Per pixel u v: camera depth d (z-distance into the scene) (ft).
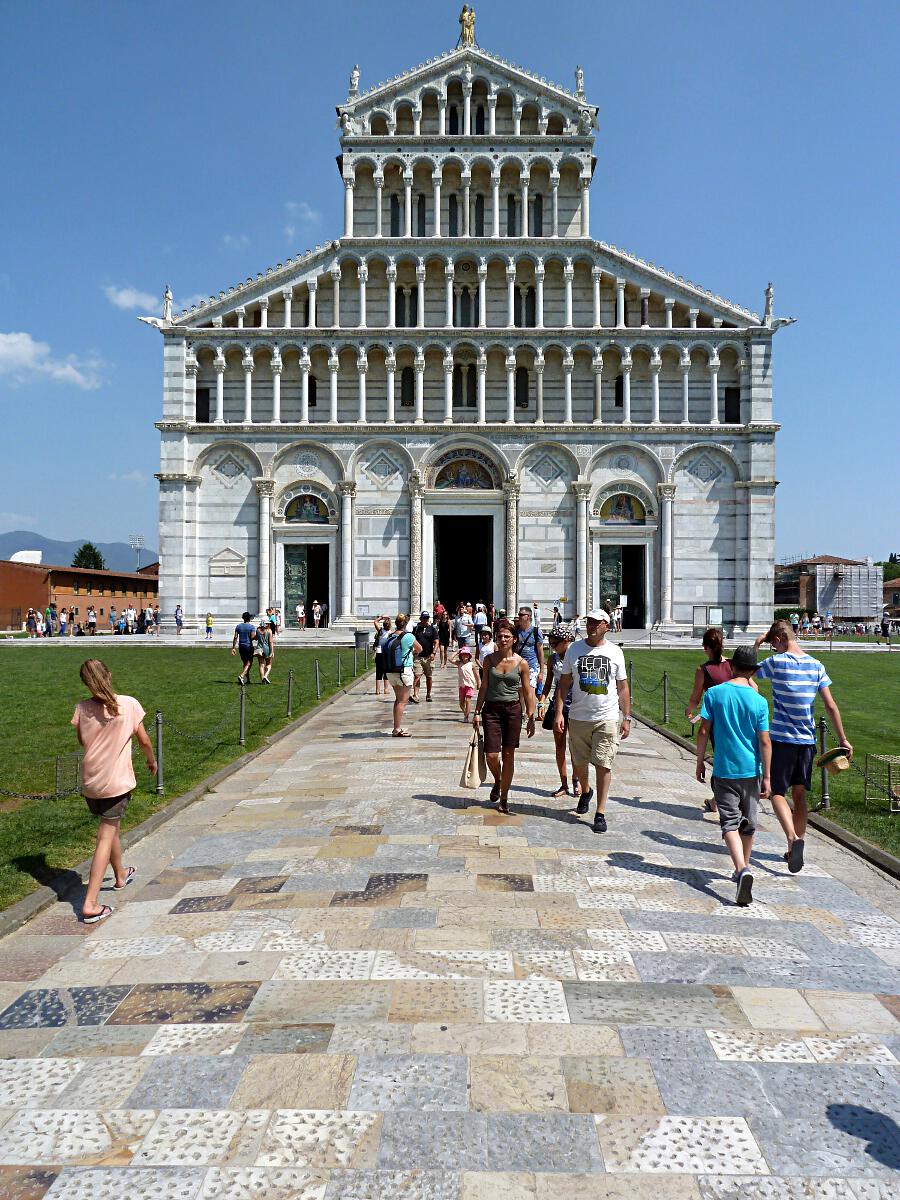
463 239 185.47
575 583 188.14
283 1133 20.11
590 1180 18.66
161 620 187.11
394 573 188.96
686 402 186.19
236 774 59.06
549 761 63.10
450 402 187.52
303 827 44.88
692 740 73.15
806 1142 19.90
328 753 65.72
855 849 42.47
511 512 187.52
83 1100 21.39
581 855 39.99
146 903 34.45
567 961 28.91
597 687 44.37
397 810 47.91
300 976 27.78
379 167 188.65
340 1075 22.25
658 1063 22.91
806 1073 22.58
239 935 31.07
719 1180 18.72
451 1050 23.41
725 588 187.62
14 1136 20.16
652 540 188.14
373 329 186.09
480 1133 20.08
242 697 68.33
